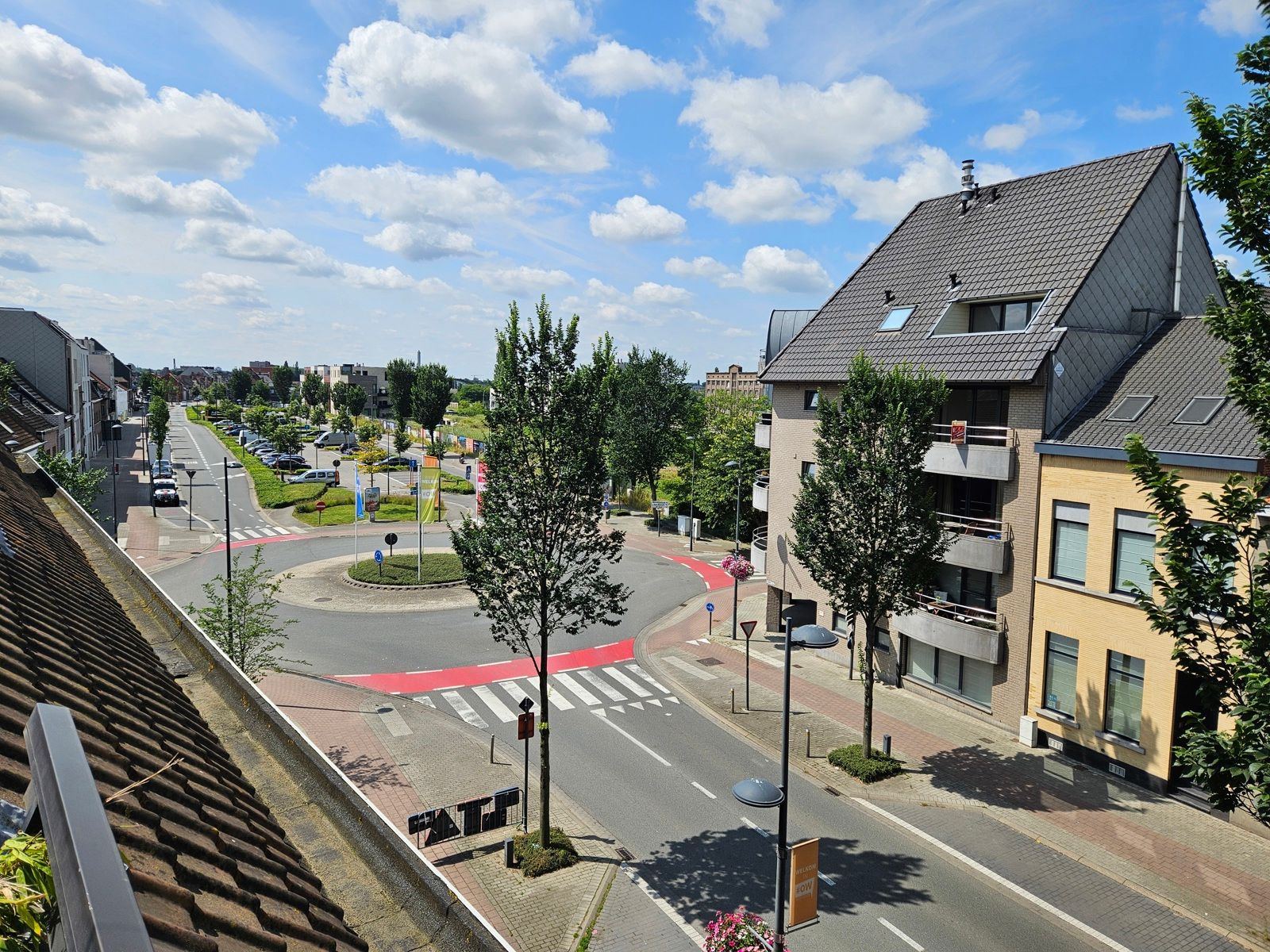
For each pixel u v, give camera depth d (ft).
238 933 11.84
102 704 19.26
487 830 62.03
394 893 17.31
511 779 70.79
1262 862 58.80
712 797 68.54
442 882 16.71
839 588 74.08
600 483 57.98
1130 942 50.42
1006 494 80.59
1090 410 77.41
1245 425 63.98
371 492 176.55
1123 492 69.97
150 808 14.52
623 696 91.76
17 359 203.41
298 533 174.81
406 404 329.31
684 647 110.22
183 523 181.68
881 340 96.22
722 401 277.44
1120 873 57.62
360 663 99.66
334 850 19.19
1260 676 32.19
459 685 93.56
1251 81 34.71
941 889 55.93
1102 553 72.02
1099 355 79.51
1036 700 78.74
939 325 90.58
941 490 91.66
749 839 61.87
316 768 21.75
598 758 75.61
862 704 89.56
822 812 66.33
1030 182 96.63
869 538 72.02
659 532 195.52
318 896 16.07
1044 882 56.65
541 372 56.54
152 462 267.59
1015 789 69.67
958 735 80.79
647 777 71.92
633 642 111.86
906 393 71.15
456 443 343.26
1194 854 59.98
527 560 56.18
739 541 186.29
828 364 100.07
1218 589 35.01
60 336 207.92
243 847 15.66
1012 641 80.48
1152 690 68.54
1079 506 74.13
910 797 68.49
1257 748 32.40
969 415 87.56
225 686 28.68
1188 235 86.28
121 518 183.93
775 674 99.50
